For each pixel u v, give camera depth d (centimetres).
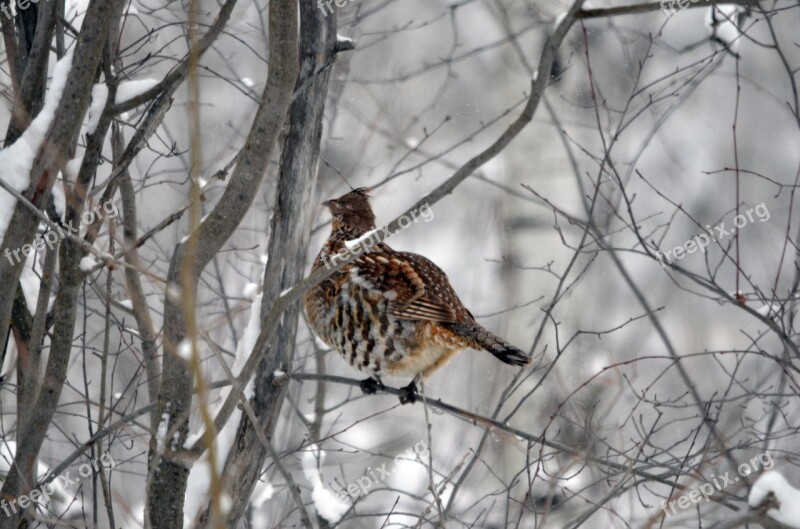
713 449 810
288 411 1237
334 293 1029
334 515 1009
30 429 795
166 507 745
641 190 1883
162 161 1548
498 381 1202
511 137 604
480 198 1912
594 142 1434
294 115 880
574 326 1347
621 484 791
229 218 666
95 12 740
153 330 771
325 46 888
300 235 880
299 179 879
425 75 1861
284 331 866
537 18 1552
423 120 1850
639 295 991
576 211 1395
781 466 1016
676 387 1491
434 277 1041
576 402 1032
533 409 1198
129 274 888
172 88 783
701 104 2005
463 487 1162
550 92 1441
